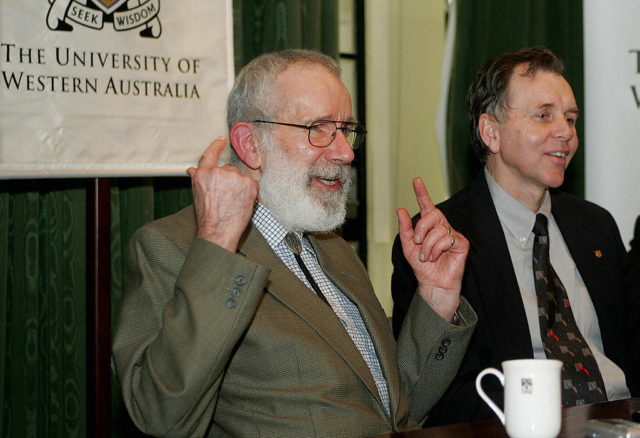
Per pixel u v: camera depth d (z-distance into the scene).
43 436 2.58
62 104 2.17
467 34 3.28
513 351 2.00
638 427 1.18
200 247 1.37
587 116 3.41
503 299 2.05
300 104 1.66
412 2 3.20
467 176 3.25
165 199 2.80
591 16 3.40
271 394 1.46
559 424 1.14
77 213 2.59
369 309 1.73
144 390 1.36
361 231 3.14
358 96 3.14
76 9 2.18
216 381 1.39
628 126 3.30
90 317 2.39
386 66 3.17
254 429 1.46
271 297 1.53
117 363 1.43
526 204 2.20
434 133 3.25
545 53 2.22
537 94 2.14
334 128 1.67
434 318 1.69
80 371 2.57
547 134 2.12
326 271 1.71
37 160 2.14
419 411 1.73
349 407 1.48
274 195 1.64
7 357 2.51
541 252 2.14
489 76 2.23
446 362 1.69
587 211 2.33
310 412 1.46
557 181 2.14
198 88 2.35
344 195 1.70
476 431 1.27
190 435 1.39
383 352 1.65
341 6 3.12
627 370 2.14
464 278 2.08
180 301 1.37
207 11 2.36
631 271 2.30
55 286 2.57
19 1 2.12
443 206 2.22
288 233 1.68
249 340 1.47
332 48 2.97
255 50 2.86
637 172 3.30
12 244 2.53
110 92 2.23
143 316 1.46
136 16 2.26
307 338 1.49
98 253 2.38
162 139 2.30
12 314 2.52
